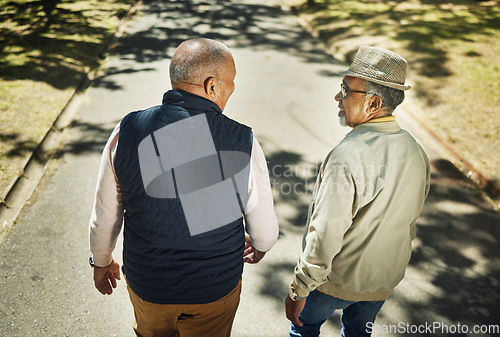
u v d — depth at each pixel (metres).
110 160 1.45
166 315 1.56
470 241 3.31
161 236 1.42
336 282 1.71
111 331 2.44
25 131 4.45
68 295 2.65
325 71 6.88
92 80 6.20
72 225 3.26
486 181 4.03
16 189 3.62
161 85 6.04
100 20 9.12
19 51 6.98
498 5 11.06
